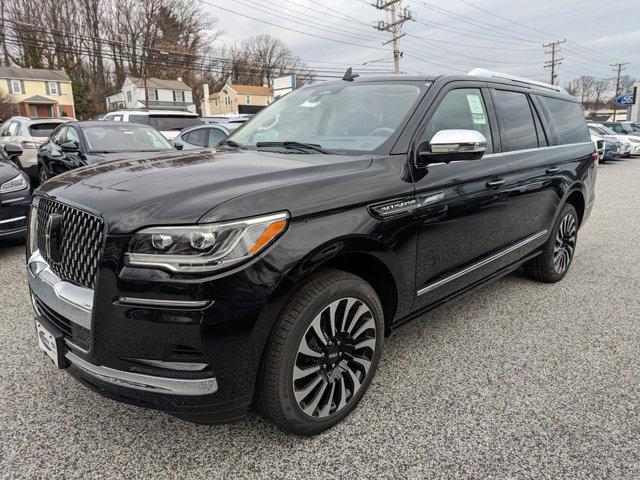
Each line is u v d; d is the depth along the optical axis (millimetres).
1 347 3217
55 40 56938
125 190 2094
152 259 1834
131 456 2199
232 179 2145
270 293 1937
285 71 76812
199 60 63438
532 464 2146
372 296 2426
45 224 2365
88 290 2047
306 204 2078
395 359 3086
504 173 3320
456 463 2156
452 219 2844
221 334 1872
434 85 3002
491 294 4277
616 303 4062
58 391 2707
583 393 2707
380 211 2367
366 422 2441
